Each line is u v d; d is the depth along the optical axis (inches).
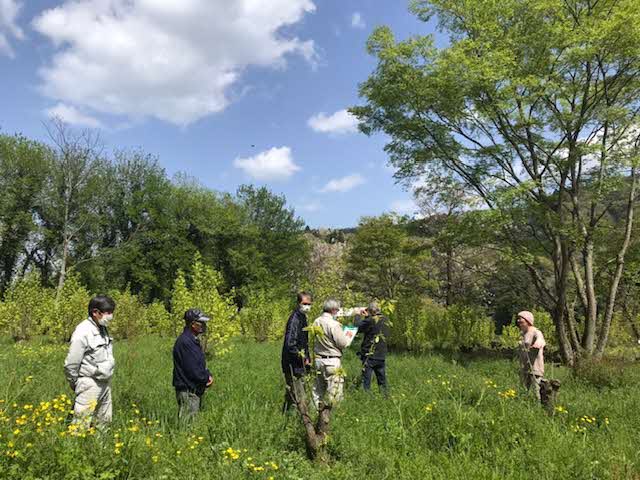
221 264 1811.0
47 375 298.5
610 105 530.6
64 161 1288.1
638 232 607.8
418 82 556.4
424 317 733.9
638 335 773.9
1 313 618.8
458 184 596.1
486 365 483.2
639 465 166.2
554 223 543.2
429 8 559.8
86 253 1432.1
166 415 203.9
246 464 140.4
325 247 2135.8
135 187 1656.0
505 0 510.6
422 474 151.9
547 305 601.9
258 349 557.0
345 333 262.1
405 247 893.8
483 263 745.6
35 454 130.4
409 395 262.5
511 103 515.8
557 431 193.3
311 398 205.2
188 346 207.0
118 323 729.0
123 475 133.3
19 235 1318.9
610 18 483.2
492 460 168.4
